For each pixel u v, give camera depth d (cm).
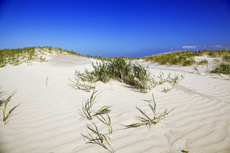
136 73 406
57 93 323
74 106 254
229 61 757
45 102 270
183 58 952
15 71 501
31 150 144
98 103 270
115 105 260
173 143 154
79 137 167
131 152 142
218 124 188
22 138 163
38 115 218
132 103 269
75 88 363
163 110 235
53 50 918
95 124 195
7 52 712
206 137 163
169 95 313
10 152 141
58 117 213
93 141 160
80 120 205
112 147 149
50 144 154
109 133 171
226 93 316
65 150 145
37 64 615
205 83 408
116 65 453
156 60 1088
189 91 338
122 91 348
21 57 674
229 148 145
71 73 511
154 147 148
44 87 362
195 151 142
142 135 169
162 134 170
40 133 173
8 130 176
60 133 174
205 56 1024
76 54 996
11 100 270
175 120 201
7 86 352
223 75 521
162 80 445
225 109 232
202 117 208
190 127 183
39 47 906
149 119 206
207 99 282
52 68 574
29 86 363
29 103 262
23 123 193
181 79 449
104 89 361
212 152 141
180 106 250
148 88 366
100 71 434
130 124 194
